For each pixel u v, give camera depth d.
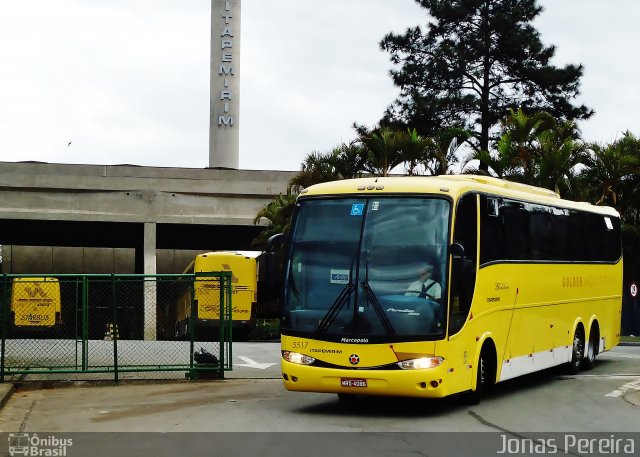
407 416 14.42
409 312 13.99
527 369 17.81
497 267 16.20
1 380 18.69
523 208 17.72
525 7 59.75
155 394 17.34
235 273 40.69
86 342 19.12
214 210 50.25
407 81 60.72
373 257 14.35
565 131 39.81
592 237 22.00
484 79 60.59
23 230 54.78
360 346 14.05
